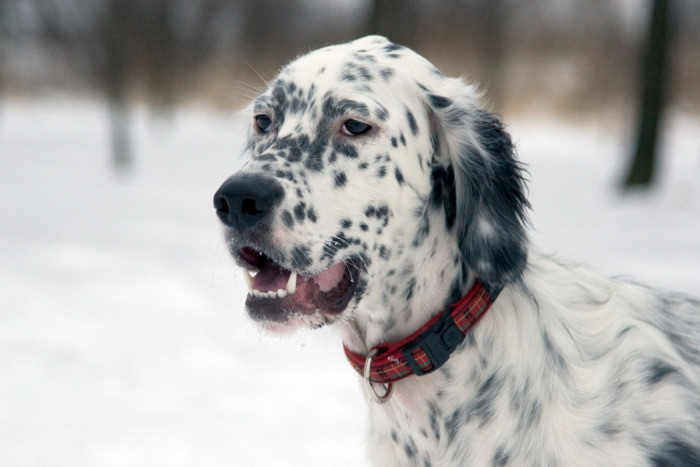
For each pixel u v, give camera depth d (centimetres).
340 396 442
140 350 506
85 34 3023
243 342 529
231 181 223
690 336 254
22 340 517
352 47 254
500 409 229
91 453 369
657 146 1209
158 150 1998
